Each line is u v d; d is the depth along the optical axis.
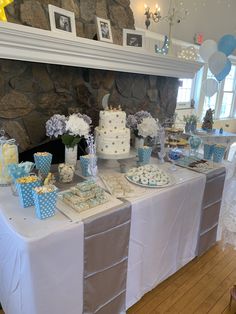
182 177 1.68
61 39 1.52
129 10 2.26
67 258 1.06
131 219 1.30
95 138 1.71
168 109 2.89
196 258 2.00
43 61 1.54
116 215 1.20
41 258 0.96
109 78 2.16
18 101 1.68
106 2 2.06
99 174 1.66
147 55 2.09
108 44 1.78
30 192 1.15
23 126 1.74
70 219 1.09
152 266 1.56
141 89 2.49
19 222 1.04
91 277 1.19
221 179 1.90
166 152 2.10
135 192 1.41
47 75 1.77
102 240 1.17
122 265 1.33
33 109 1.76
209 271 1.88
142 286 1.54
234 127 5.71
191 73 2.76
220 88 5.09
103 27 1.92
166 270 1.70
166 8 3.22
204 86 3.68
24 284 0.98
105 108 1.83
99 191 1.29
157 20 2.96
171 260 1.72
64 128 1.54
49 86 1.80
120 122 1.67
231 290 1.59
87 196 1.23
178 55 2.89
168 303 1.58
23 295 1.01
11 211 1.13
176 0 3.32
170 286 1.72
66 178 1.46
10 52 1.39
